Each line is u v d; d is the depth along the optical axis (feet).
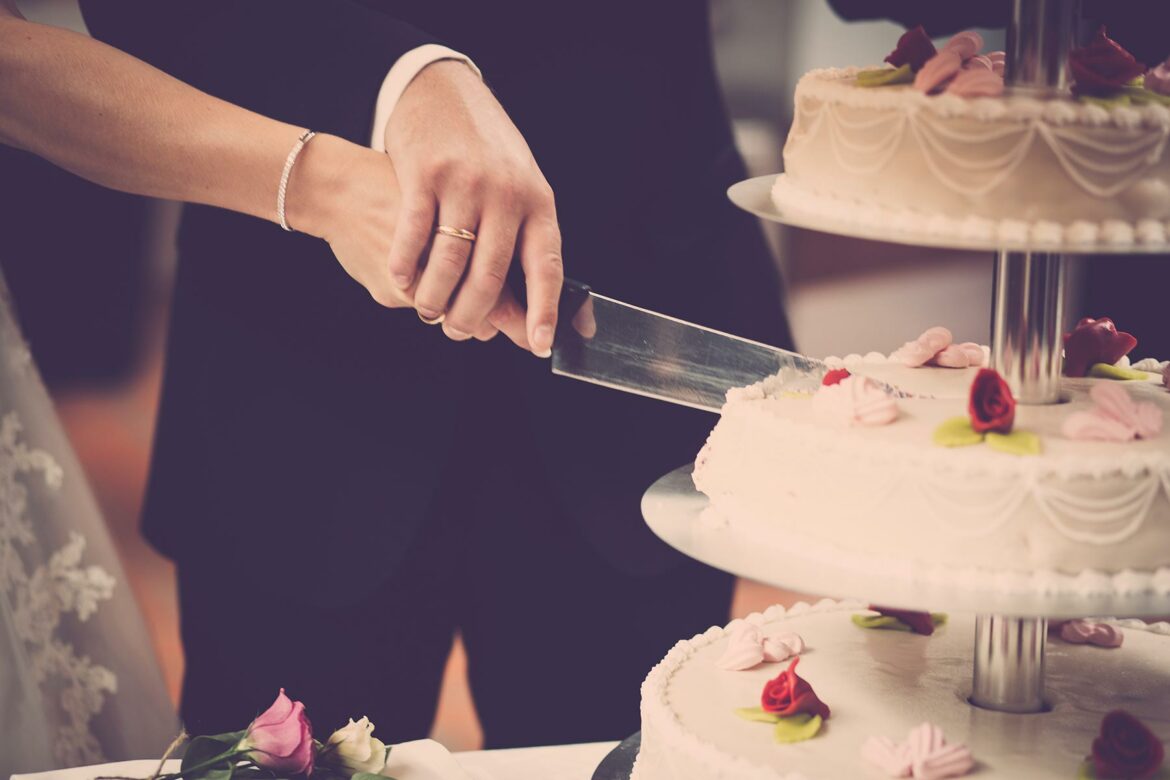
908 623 5.17
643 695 4.62
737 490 4.49
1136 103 4.06
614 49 6.40
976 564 3.89
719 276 6.83
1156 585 3.83
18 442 7.23
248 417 6.47
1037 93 4.11
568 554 6.97
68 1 13.07
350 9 5.76
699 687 4.65
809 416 4.38
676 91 6.53
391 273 5.04
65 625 7.41
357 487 6.50
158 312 14.64
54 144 5.50
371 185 5.24
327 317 6.36
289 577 6.62
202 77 5.92
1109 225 3.89
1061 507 3.82
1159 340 8.74
